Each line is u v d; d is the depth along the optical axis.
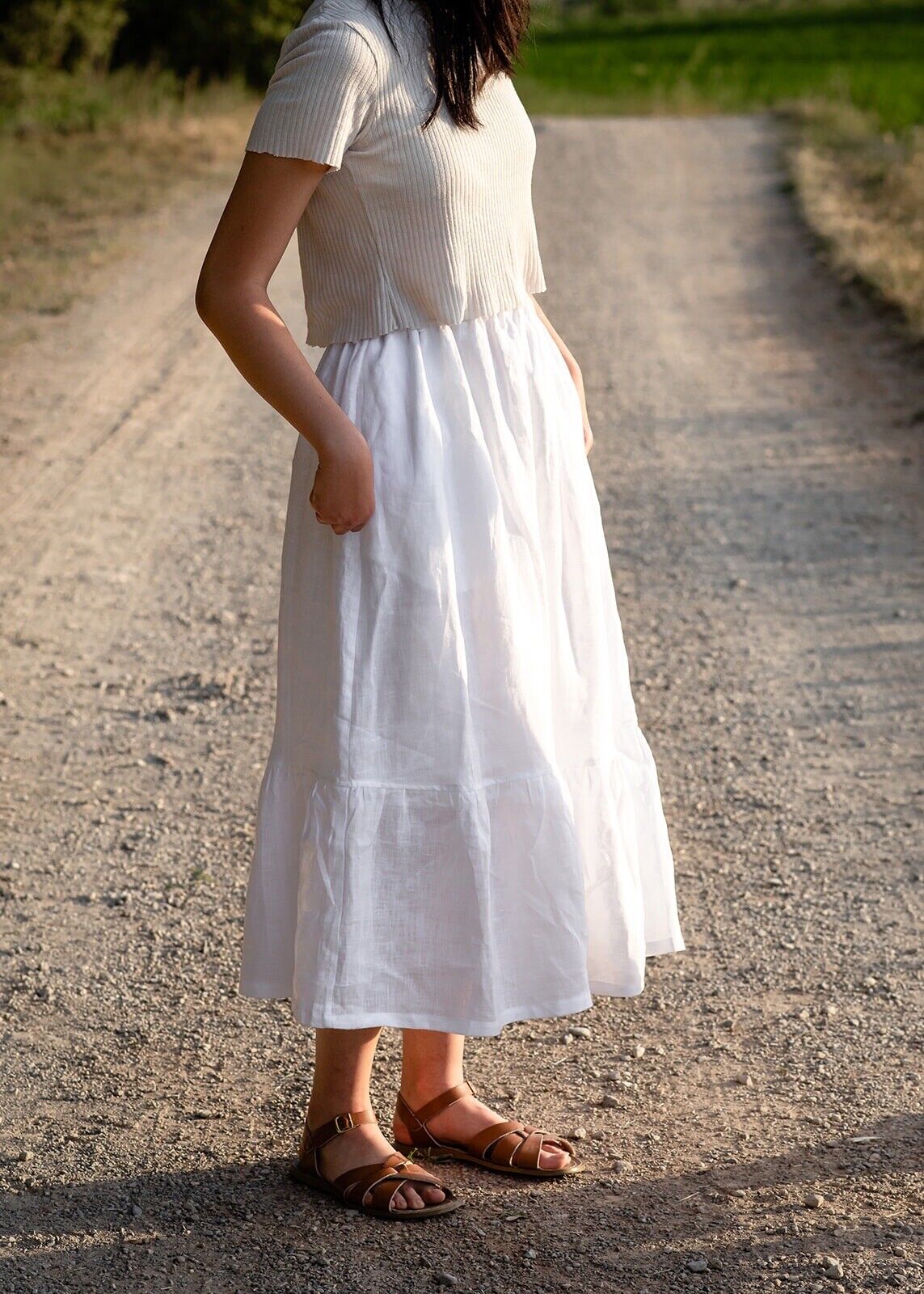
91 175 15.54
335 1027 2.11
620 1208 2.36
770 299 11.48
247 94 22.69
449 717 2.11
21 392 8.58
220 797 4.07
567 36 47.75
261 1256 2.24
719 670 5.04
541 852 2.18
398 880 2.13
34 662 5.02
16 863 3.66
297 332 10.02
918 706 4.70
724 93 27.36
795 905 3.48
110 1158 2.51
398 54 2.03
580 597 2.29
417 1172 2.37
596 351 9.92
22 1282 2.17
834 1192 2.39
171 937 3.32
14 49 19.97
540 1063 2.85
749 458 7.63
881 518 6.65
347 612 2.10
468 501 2.13
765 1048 2.88
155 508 6.78
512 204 2.20
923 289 11.18
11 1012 3.01
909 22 46.19
